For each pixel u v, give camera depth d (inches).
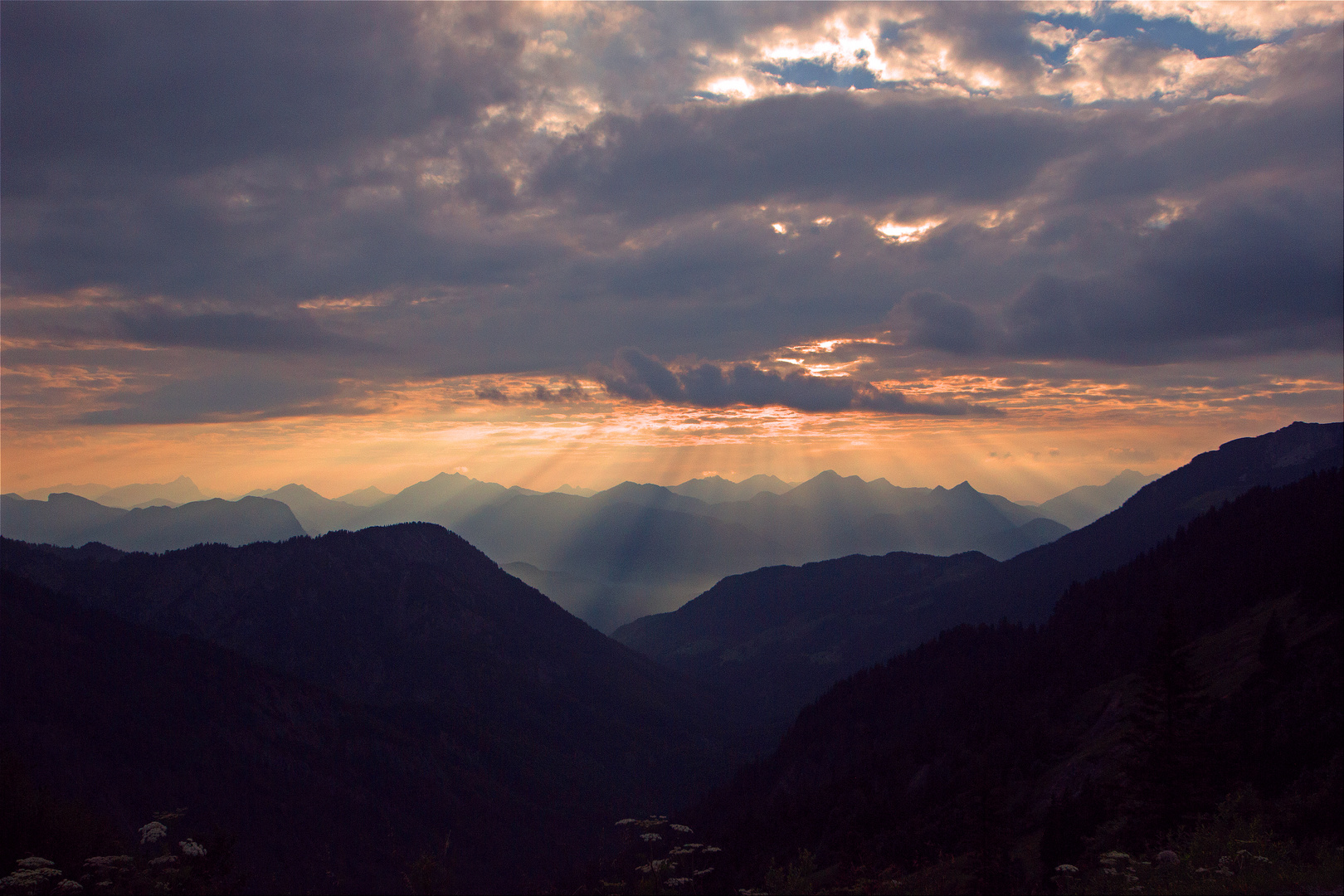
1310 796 973.8
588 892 604.4
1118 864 864.9
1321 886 624.1
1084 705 3659.0
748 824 4264.3
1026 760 3166.8
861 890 884.6
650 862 528.1
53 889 538.6
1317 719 1705.2
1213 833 800.3
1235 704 2226.9
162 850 570.9
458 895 506.0
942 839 2305.6
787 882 634.2
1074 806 1749.5
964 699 4645.7
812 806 4079.7
